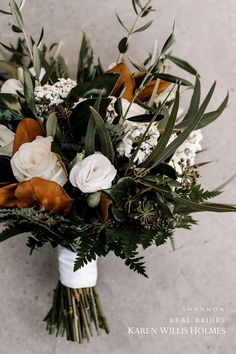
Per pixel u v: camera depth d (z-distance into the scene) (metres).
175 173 0.72
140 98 0.84
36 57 0.84
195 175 0.79
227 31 1.01
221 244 1.03
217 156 1.02
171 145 0.71
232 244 1.03
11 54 1.00
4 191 0.72
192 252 1.03
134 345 1.04
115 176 0.74
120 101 0.74
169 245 1.03
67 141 0.75
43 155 0.71
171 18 1.01
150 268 1.03
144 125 0.74
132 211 0.74
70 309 0.92
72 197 0.74
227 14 1.01
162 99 0.84
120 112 0.73
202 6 1.01
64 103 0.76
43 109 0.76
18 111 0.76
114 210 0.72
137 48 1.01
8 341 1.04
